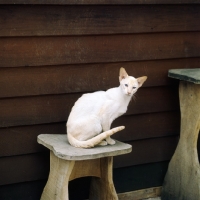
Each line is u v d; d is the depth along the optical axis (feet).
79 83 9.63
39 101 9.37
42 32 9.12
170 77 10.23
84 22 9.43
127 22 9.81
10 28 8.88
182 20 10.33
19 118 9.24
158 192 10.95
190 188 10.21
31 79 9.22
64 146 8.69
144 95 10.31
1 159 9.27
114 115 8.98
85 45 9.54
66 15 9.26
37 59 9.19
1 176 9.31
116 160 10.33
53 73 9.38
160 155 10.76
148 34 10.09
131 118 10.29
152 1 9.91
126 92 8.80
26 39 9.05
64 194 8.67
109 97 8.99
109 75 9.87
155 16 10.06
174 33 10.34
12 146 9.29
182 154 10.35
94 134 8.87
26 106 9.27
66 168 8.60
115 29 9.72
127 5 9.75
